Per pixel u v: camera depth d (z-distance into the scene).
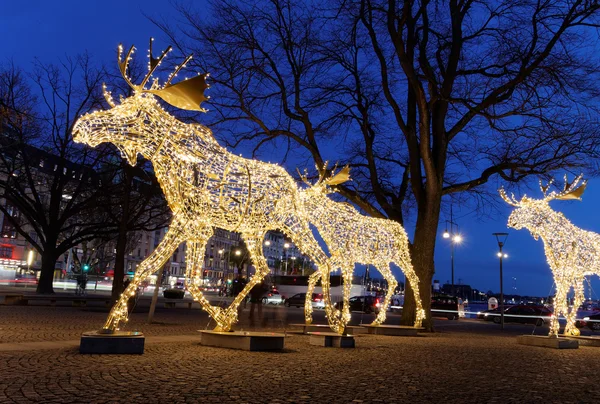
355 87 20.98
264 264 10.48
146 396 5.21
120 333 8.16
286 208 10.49
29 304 22.20
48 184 31.41
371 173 20.34
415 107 19.88
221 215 9.33
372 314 35.50
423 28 19.38
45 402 4.77
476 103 17.64
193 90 7.61
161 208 27.72
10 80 26.05
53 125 28.48
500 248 26.30
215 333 9.68
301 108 19.45
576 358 11.30
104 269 62.59
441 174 18.61
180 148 8.53
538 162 19.09
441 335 16.81
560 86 17.72
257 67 19.16
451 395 6.14
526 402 5.92
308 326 14.07
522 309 32.62
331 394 5.84
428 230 18.06
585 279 18.91
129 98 7.82
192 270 9.72
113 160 29.20
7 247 57.81
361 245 14.62
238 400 5.27
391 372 7.80
